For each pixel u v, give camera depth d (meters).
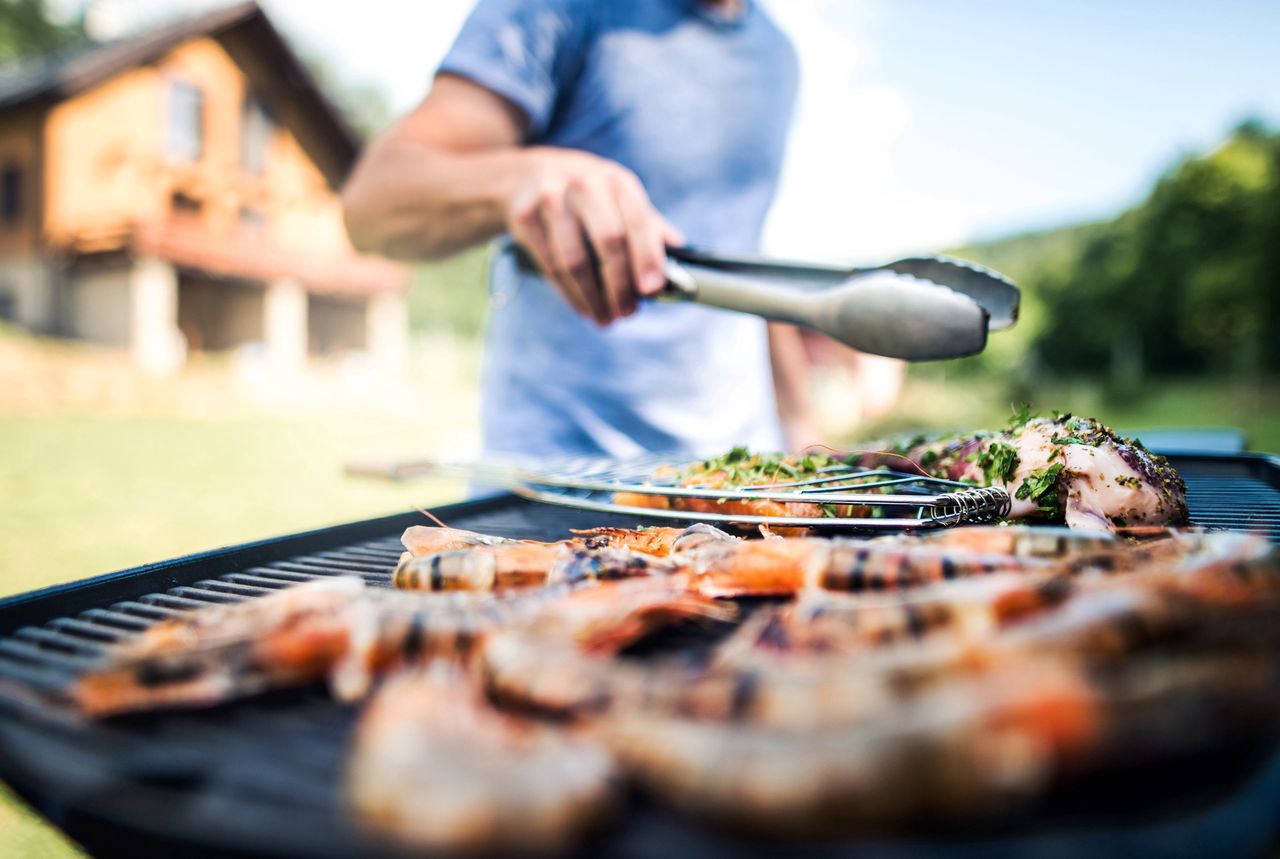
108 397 16.64
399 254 3.34
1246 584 1.00
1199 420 17.78
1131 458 1.82
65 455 11.28
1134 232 28.09
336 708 1.11
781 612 1.21
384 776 0.76
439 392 24.50
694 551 1.46
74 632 1.42
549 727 0.90
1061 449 1.83
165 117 21.62
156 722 1.07
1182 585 1.00
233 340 25.11
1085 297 28.08
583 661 0.97
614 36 3.42
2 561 5.99
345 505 8.81
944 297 1.86
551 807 0.73
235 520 7.81
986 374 25.86
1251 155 25.95
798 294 2.10
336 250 26.23
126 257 20.03
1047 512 1.81
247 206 23.81
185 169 21.97
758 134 3.75
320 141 24.88
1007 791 0.73
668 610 1.28
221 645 1.10
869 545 1.38
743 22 3.62
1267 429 15.16
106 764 0.92
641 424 3.71
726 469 2.22
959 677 0.86
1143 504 1.75
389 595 1.31
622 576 1.40
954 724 0.74
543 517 2.48
